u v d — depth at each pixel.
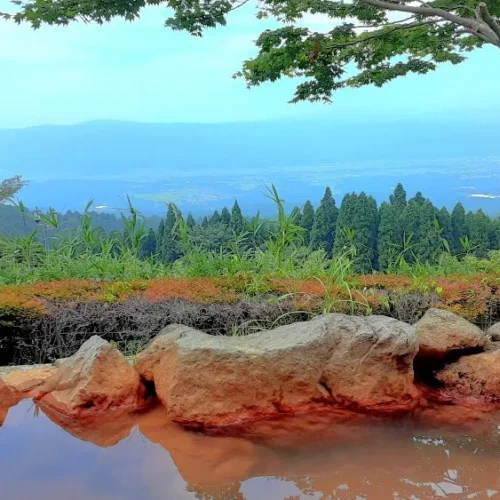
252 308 3.85
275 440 2.54
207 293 4.11
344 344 2.90
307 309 3.86
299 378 2.82
